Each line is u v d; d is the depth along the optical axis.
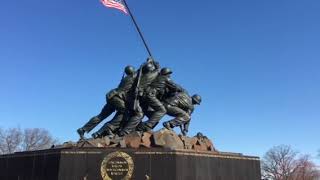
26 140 94.94
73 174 23.25
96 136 27.73
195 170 24.62
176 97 29.14
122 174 23.34
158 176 23.50
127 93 28.31
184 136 27.59
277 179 123.69
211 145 28.88
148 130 27.48
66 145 25.64
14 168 25.59
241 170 27.50
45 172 23.94
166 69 29.22
